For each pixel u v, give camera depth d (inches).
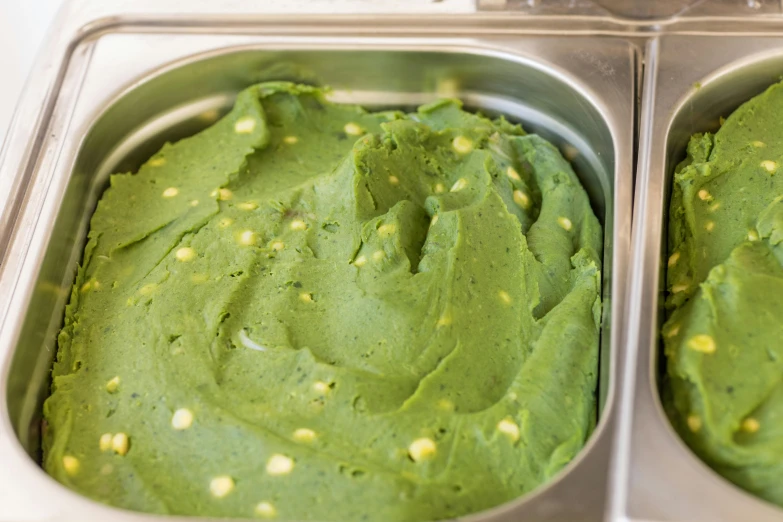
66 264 14.2
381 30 15.3
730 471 12.2
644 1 15.2
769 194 14.0
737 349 12.7
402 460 12.6
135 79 15.1
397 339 13.4
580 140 15.2
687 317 13.0
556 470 12.5
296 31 15.4
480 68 15.3
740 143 14.4
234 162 15.0
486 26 15.3
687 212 13.9
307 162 15.3
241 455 12.7
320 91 15.6
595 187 15.0
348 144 15.6
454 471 12.5
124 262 14.4
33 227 13.9
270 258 14.2
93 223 14.6
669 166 14.4
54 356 13.8
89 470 12.8
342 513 12.3
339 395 13.0
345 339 13.5
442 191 14.8
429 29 15.3
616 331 12.9
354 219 14.4
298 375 13.2
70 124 14.7
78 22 15.6
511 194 14.8
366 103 15.9
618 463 12.1
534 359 13.2
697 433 12.4
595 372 13.2
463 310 13.6
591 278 13.9
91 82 15.1
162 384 13.2
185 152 15.3
